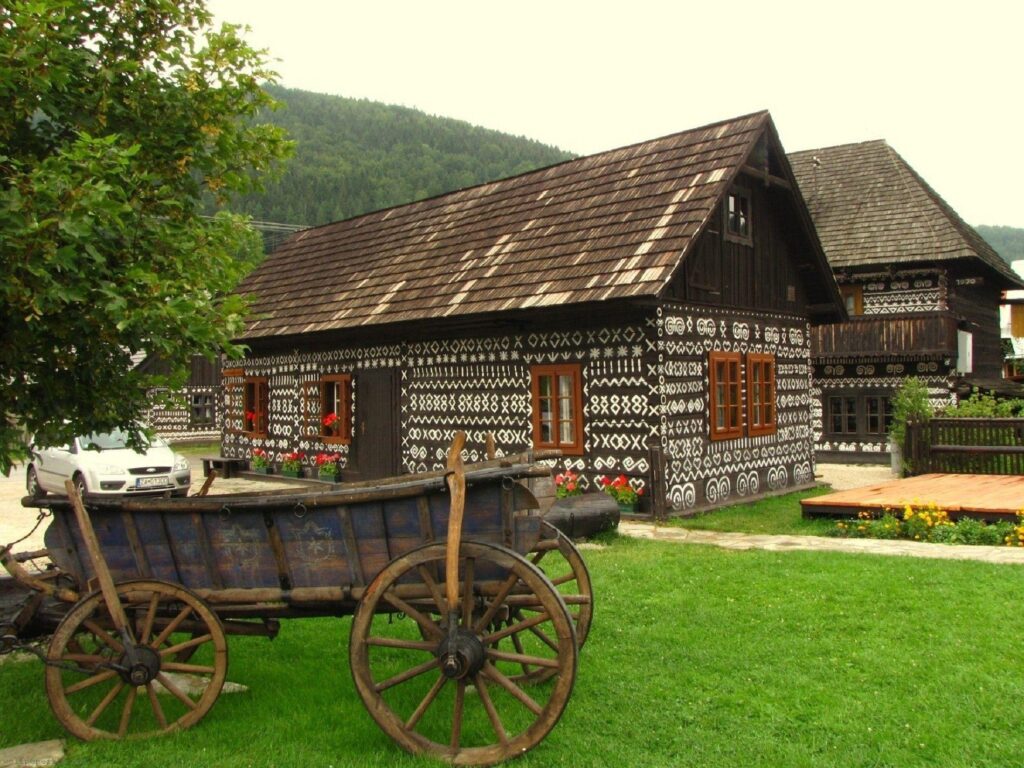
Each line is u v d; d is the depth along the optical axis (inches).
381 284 748.0
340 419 770.2
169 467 706.8
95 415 255.9
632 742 208.2
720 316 621.3
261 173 295.0
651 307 545.3
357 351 752.3
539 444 608.4
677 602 328.5
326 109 4256.9
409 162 3838.6
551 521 452.4
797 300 732.7
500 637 206.1
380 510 216.4
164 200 260.7
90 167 208.7
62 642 219.8
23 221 202.4
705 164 612.1
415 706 235.3
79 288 214.1
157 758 204.4
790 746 203.9
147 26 268.5
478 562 212.7
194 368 1550.2
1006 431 640.4
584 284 563.2
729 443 625.6
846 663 257.0
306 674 266.5
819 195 1160.8
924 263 1013.8
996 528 449.1
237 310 261.3
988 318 1253.7
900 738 206.4
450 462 205.2
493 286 627.5
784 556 405.1
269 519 223.8
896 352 1010.7
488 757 198.8
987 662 253.4
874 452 1053.2
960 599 317.4
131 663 217.5
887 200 1102.4
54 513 239.3
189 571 233.5
